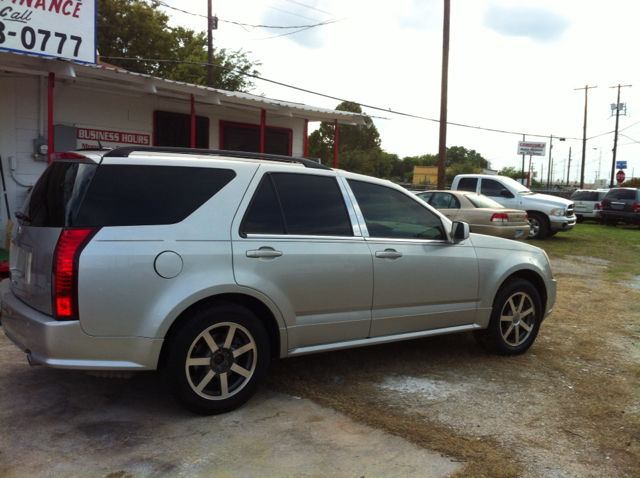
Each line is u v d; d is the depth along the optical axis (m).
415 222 4.54
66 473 2.77
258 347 3.61
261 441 3.19
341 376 4.39
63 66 7.39
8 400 3.65
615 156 48.19
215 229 3.45
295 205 3.88
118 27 27.48
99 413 3.50
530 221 15.84
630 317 7.05
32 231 3.37
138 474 2.79
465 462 3.03
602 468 3.04
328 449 3.12
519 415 3.74
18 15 6.86
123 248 3.13
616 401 4.08
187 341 3.29
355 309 4.06
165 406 3.65
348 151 66.69
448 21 17.89
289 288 3.69
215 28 22.81
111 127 9.64
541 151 52.44
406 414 3.66
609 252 13.98
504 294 4.95
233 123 11.49
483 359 4.98
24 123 8.64
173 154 3.61
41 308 3.19
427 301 4.46
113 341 3.12
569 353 5.32
